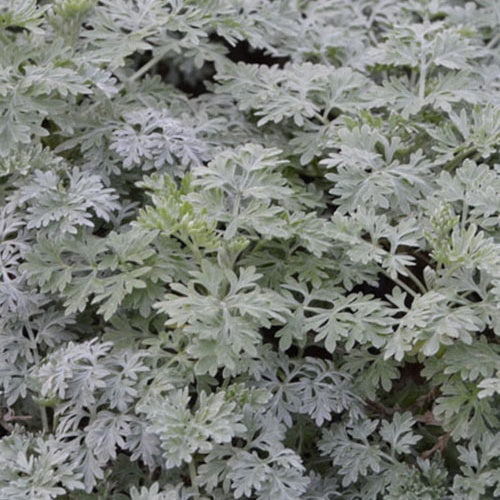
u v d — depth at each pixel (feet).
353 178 3.85
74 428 3.59
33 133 4.00
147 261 3.73
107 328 3.74
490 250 3.64
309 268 3.78
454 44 4.15
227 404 3.52
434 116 4.15
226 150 3.89
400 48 4.17
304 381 3.70
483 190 3.78
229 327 3.55
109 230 3.96
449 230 3.81
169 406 3.51
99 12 4.07
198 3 4.10
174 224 3.66
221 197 3.75
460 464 3.80
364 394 3.73
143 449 3.55
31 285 3.76
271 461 3.55
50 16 4.09
